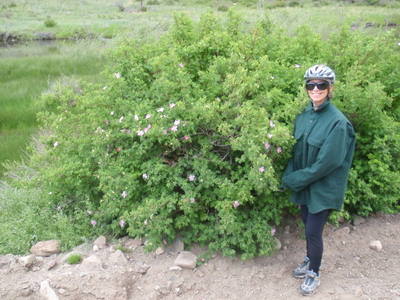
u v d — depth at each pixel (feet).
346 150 9.57
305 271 11.06
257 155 10.30
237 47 13.60
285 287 10.91
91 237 13.24
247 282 11.06
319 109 9.68
